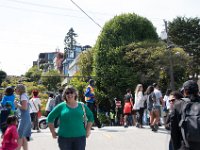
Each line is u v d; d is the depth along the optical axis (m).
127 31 39.09
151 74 36.69
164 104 18.17
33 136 16.94
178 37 65.38
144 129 18.88
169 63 37.12
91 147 14.34
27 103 11.22
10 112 13.38
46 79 110.12
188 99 6.41
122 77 37.31
